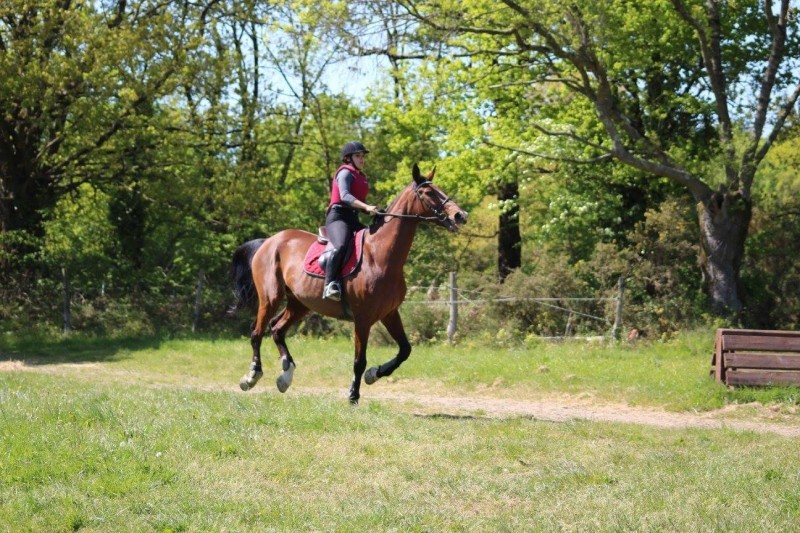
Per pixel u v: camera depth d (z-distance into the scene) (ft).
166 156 85.30
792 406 40.04
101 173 83.41
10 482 21.56
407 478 23.35
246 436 26.66
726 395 41.45
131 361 60.18
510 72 82.89
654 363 51.72
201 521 19.27
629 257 72.08
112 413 28.48
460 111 89.10
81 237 88.63
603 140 82.17
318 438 27.32
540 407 41.39
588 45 64.75
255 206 92.12
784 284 73.20
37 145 82.84
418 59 89.97
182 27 80.23
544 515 20.17
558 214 90.17
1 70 71.26
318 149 111.34
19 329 75.41
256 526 19.16
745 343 42.52
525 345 62.95
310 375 51.93
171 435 26.16
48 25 72.69
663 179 82.53
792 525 19.48
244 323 79.82
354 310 33.91
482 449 26.86
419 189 33.14
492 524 19.57
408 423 30.76
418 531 19.07
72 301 78.89
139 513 20.03
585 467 24.71
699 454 27.30
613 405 42.14
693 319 67.77
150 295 80.89
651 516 20.08
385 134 108.68
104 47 74.59
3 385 38.17
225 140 95.40
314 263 35.19
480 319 67.31
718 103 70.54
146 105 84.38
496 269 101.40
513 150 79.05
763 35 80.89
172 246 95.81
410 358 56.29
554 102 86.28
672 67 82.64
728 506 21.15
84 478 22.00
